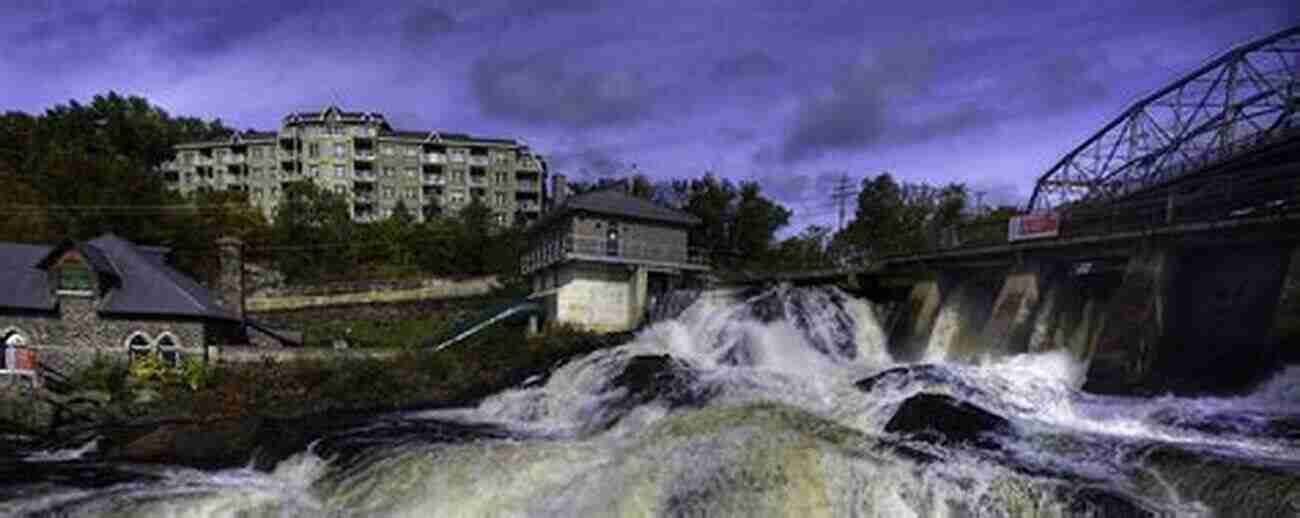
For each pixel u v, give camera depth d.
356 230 85.50
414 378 40.09
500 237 85.81
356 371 39.69
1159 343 25.78
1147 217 31.36
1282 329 22.81
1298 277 22.69
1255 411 19.66
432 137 116.19
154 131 116.69
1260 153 38.50
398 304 63.75
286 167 113.31
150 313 40.16
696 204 82.50
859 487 15.14
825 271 45.94
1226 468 13.78
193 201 84.62
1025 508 13.80
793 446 16.36
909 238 74.19
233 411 35.44
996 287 36.41
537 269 58.91
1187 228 25.86
